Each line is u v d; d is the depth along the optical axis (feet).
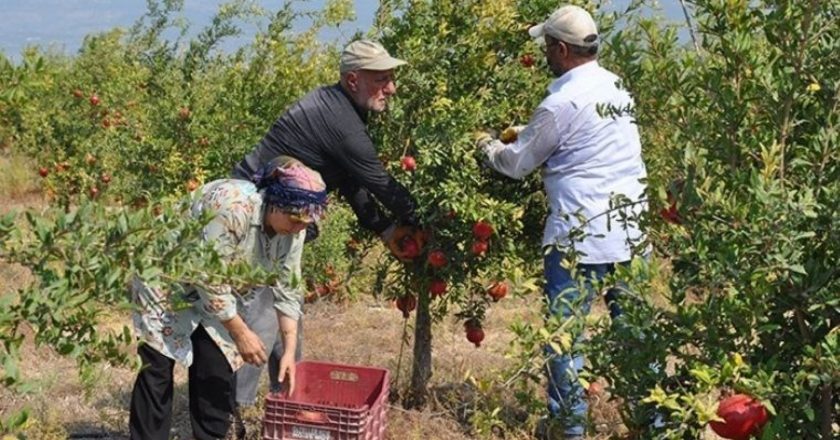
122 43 44.55
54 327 9.28
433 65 20.31
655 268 12.03
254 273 10.24
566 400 14.05
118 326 24.89
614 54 12.84
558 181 18.84
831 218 11.06
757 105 12.14
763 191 10.82
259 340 17.26
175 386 24.30
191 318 17.52
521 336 12.64
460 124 19.27
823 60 11.87
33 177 54.39
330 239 29.14
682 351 12.54
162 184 30.12
